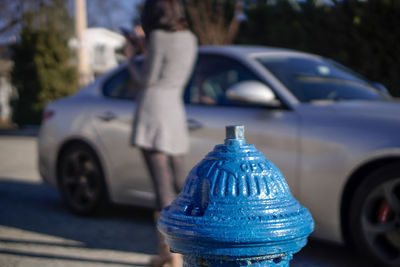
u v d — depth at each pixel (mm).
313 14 9359
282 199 1788
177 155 3775
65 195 5629
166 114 3617
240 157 1833
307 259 3979
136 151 4934
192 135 4535
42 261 4027
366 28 8000
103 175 5250
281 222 1682
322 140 3820
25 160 10867
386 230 3551
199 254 1693
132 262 4000
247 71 4551
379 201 3631
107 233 4859
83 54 20250
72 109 5578
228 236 1626
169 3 3623
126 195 5078
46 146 5711
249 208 1711
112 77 5590
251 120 4223
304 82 4457
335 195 3744
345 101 4160
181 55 3637
